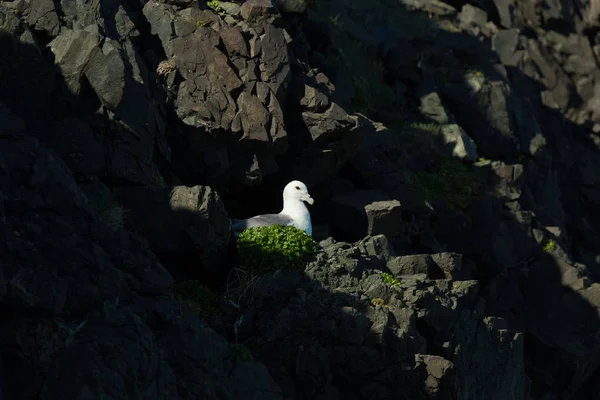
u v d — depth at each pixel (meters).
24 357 10.31
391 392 14.21
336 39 27.48
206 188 15.03
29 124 13.87
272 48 18.25
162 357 11.31
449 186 24.84
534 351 24.16
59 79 14.29
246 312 14.19
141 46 17.09
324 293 14.63
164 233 14.71
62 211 11.91
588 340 24.16
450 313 16.05
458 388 15.25
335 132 18.98
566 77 38.25
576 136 37.78
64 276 11.07
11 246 10.77
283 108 18.62
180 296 14.35
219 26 17.70
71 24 15.39
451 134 26.66
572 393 24.05
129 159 14.71
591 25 41.50
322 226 19.88
